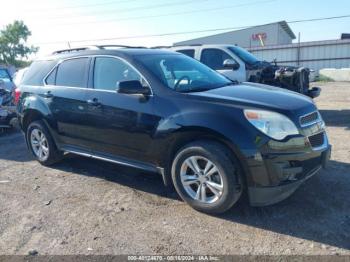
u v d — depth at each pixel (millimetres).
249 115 3736
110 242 3566
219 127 3756
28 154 6879
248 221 3844
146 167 4566
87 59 5199
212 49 9391
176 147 4238
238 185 3795
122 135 4637
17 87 6320
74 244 3559
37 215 4211
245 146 3650
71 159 6266
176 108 4109
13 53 74375
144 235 3668
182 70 4918
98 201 4516
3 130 9227
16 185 5211
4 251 3488
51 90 5598
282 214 3947
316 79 25047
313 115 4078
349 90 17062
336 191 4430
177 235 3643
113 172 5527
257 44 42875
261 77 8766
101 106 4801
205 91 4340
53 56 5902
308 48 32594
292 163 3721
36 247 3535
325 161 4133
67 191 4883
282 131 3678
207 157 3865
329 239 3434
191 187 4160
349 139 6855
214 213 3994
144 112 4352
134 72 4609
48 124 5652
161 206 4301
